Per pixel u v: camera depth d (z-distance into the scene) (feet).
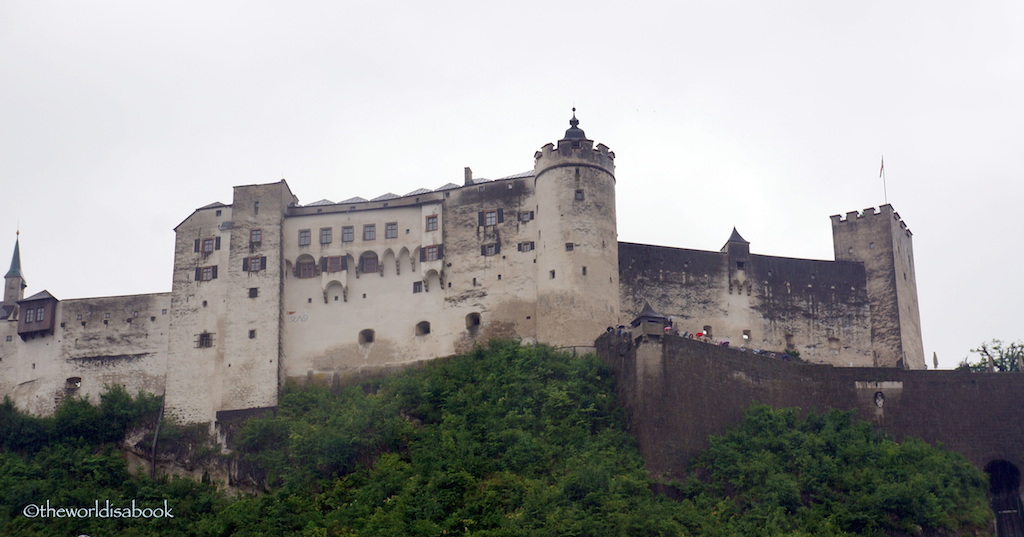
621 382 386.93
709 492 360.28
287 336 434.71
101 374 437.58
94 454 410.72
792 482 356.38
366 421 387.34
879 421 397.60
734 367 390.63
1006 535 382.63
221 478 402.52
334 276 437.99
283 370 429.38
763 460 365.81
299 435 390.42
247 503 373.81
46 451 410.31
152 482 398.21
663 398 373.81
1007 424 394.93
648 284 434.71
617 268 428.15
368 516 350.02
